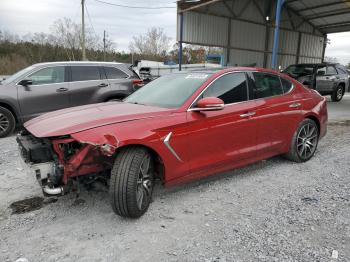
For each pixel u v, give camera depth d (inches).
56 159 120.4
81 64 302.4
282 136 183.9
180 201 142.6
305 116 194.5
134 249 106.0
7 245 108.5
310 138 201.3
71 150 121.3
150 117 130.7
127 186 117.5
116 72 319.0
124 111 137.4
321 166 192.4
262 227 119.4
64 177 118.3
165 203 140.6
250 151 166.2
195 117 140.6
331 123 352.8
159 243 109.5
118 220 125.4
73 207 136.9
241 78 166.1
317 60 1086.4
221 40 800.9
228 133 153.1
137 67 1000.2
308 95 202.5
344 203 139.3
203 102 138.8
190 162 140.5
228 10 792.9
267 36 911.0
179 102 144.9
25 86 276.1
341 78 607.8
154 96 160.7
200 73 164.7
